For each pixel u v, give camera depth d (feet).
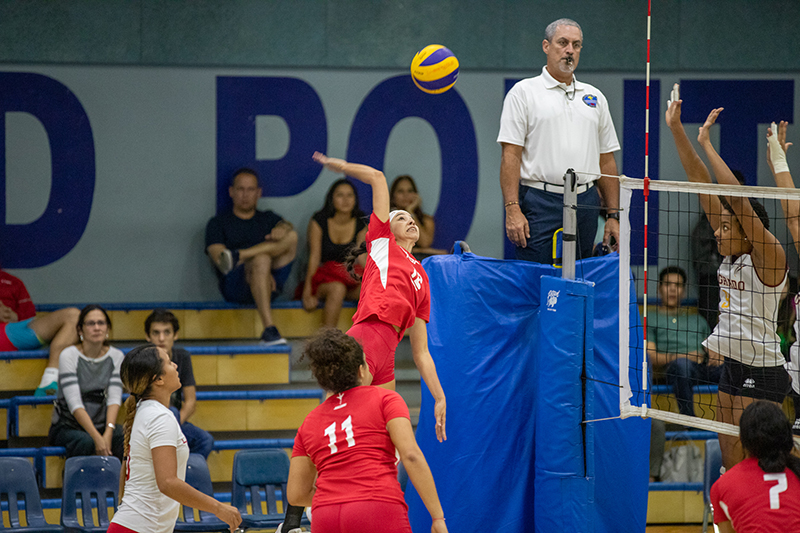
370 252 23.54
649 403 24.80
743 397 27.12
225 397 41.01
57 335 42.24
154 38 49.80
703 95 52.60
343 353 18.71
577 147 27.58
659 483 38.04
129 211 50.21
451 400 26.30
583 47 52.01
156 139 50.29
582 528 24.14
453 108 52.24
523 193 28.25
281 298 50.85
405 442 17.79
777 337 27.02
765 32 52.54
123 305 47.70
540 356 25.21
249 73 50.90
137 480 20.83
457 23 51.75
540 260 27.91
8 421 39.83
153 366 21.07
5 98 48.57
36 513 31.09
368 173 23.18
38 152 49.14
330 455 18.06
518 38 52.08
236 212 48.83
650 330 42.52
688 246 48.42
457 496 25.93
